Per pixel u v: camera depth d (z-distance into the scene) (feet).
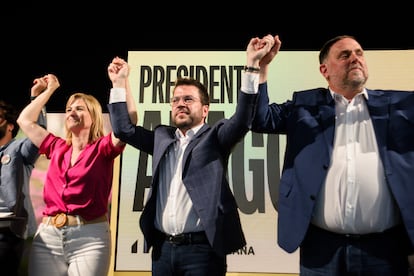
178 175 6.26
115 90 6.75
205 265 5.74
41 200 9.50
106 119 10.18
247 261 9.08
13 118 8.93
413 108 5.69
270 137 9.68
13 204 7.77
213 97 10.00
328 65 6.09
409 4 9.93
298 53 9.96
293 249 5.33
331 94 5.99
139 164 9.67
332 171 5.53
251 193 9.45
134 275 9.12
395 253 5.34
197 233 5.88
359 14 10.08
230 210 5.90
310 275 5.47
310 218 5.34
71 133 7.62
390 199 5.38
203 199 5.82
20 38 10.82
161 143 6.57
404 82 9.65
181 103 6.58
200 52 10.21
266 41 5.89
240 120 5.79
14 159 8.05
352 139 5.64
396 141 5.53
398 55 9.75
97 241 6.79
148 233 6.19
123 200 9.52
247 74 5.81
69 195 6.81
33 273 6.72
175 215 5.98
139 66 10.23
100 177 7.04
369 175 5.42
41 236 6.81
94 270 6.63
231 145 6.12
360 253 5.28
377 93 5.95
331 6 10.16
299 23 10.21
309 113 5.93
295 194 5.58
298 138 5.82
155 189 6.36
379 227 5.32
